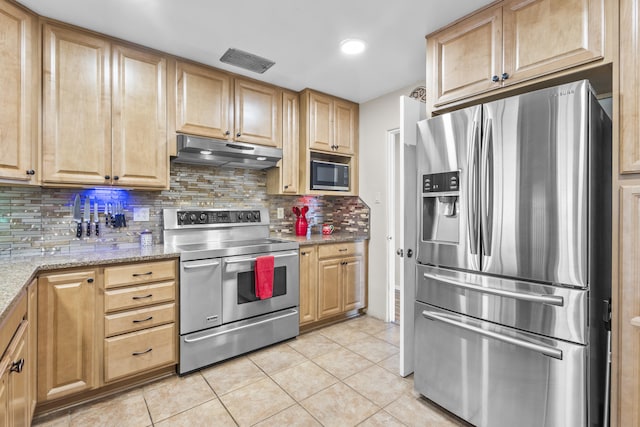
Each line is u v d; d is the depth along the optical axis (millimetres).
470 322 1726
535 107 1480
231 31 2119
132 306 2041
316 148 3213
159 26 2061
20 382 1388
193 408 1899
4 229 2064
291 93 3135
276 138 3014
